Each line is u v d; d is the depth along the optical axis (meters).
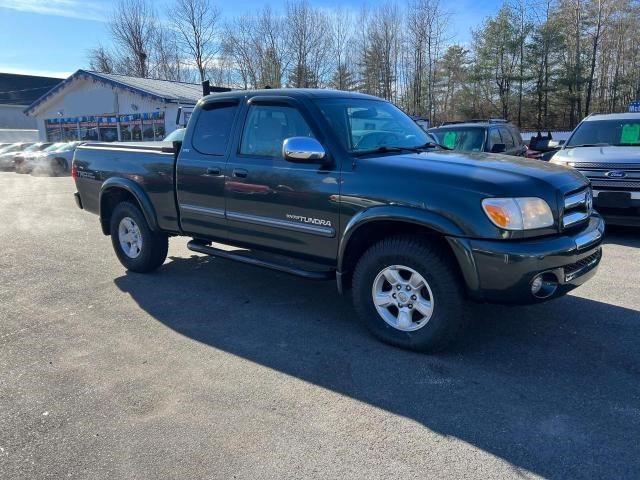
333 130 3.97
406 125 4.71
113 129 28.94
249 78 47.09
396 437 2.72
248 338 4.02
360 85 48.41
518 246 3.20
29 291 5.31
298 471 2.47
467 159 3.86
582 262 3.61
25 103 55.59
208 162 4.70
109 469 2.51
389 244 3.65
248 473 2.46
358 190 3.69
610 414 2.88
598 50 38.75
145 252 5.63
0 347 3.93
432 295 3.49
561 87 37.53
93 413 3.00
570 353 3.64
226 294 5.09
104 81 27.86
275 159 4.24
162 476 2.46
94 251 7.14
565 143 8.57
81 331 4.22
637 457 2.52
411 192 3.45
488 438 2.69
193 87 31.50
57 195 14.70
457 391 3.16
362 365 3.52
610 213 6.80
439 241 3.52
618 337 3.88
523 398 3.07
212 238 4.89
